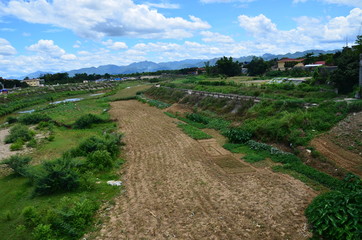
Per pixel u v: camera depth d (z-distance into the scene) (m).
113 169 14.03
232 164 14.01
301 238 7.51
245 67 83.69
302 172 12.02
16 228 8.27
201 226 8.41
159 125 25.06
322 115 15.91
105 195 10.86
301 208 9.12
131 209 9.66
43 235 7.63
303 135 14.81
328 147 12.99
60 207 9.30
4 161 13.34
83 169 13.23
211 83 41.81
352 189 8.88
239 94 28.16
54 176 11.11
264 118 19.31
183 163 14.60
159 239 7.82
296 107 18.84
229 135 18.23
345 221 7.07
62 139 20.98
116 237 7.98
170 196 10.66
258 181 11.65
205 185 11.57
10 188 11.70
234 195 10.45
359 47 24.25
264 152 15.09
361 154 11.73
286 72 52.09
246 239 7.63
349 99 19.08
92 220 8.94
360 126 13.65
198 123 24.66
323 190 10.33
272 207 9.31
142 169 13.95
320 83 27.09
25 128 22.53
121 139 20.17
